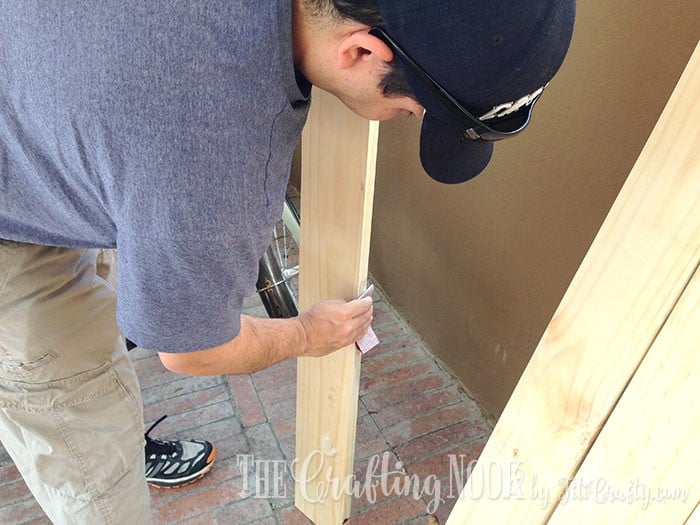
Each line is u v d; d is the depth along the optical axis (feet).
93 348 3.17
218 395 5.60
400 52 1.81
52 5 1.82
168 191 1.85
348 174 2.89
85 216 2.25
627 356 1.83
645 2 2.85
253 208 2.02
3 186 2.32
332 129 2.85
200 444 4.99
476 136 2.02
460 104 1.90
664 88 2.89
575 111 3.44
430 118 2.10
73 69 1.79
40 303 2.92
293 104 2.00
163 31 1.74
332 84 2.08
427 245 5.48
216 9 1.74
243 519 4.72
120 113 1.78
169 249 1.93
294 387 5.68
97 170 1.92
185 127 1.79
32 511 4.77
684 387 1.71
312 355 3.02
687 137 1.58
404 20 1.72
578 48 3.28
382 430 5.32
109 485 3.46
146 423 5.32
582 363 1.96
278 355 2.75
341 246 3.17
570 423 2.04
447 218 5.03
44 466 3.29
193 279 2.01
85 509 3.47
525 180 4.01
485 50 1.73
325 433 4.01
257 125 1.90
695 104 1.56
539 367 2.09
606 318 1.86
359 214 2.96
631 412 1.86
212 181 1.87
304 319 2.93
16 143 2.10
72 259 3.04
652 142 1.66
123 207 1.94
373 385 5.69
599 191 3.46
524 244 4.23
